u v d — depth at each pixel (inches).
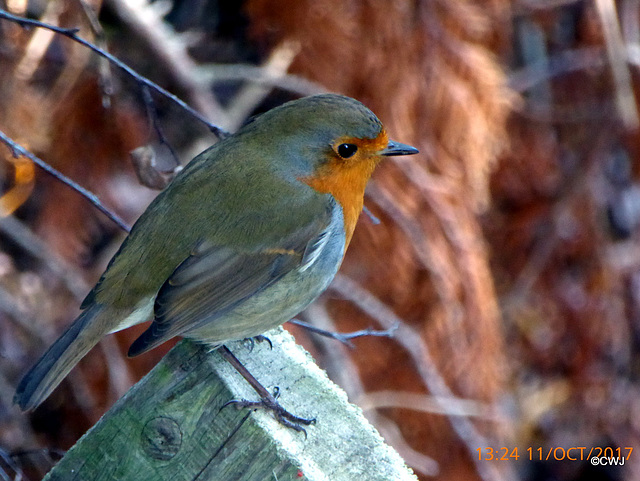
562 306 524.7
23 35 370.3
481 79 415.8
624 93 465.4
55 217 400.2
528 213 516.4
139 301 262.5
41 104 383.2
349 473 218.2
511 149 499.5
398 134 408.8
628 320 529.3
